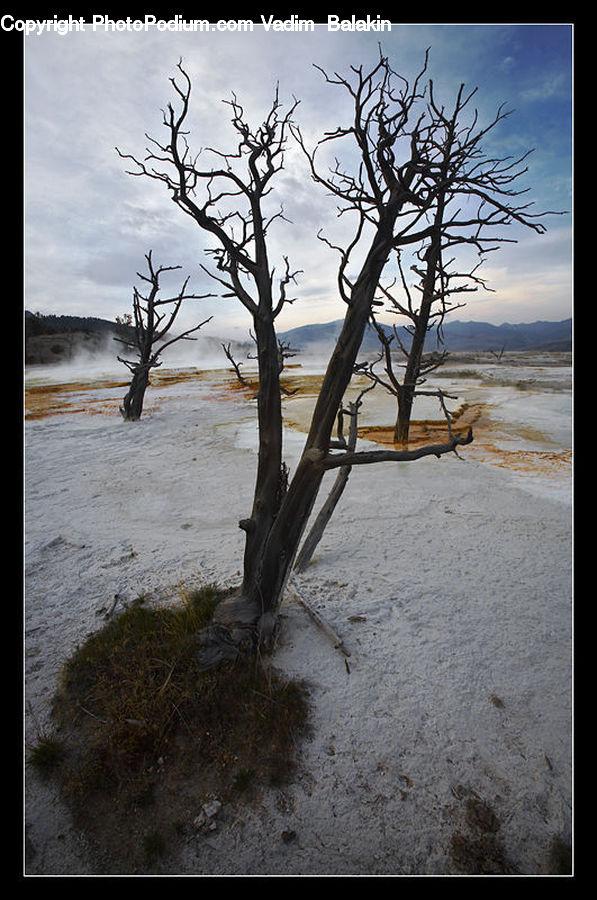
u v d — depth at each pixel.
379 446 11.20
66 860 2.76
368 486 8.59
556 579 5.27
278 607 4.08
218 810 2.95
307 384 22.17
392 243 3.24
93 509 7.78
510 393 18.95
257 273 3.53
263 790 3.05
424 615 4.62
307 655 4.05
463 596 4.95
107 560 5.90
